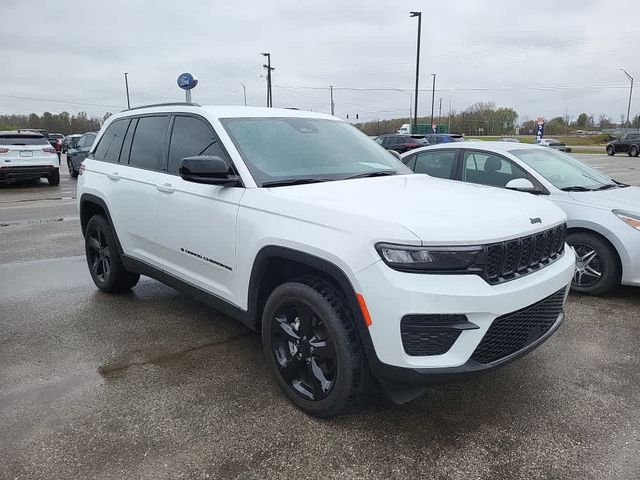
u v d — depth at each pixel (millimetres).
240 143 3744
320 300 2967
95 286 5824
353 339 2904
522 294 2846
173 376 3688
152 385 3559
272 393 3449
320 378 3082
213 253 3715
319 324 3076
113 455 2811
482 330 2699
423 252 2635
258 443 2914
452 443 2914
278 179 3541
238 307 3588
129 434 2994
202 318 4801
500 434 3000
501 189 3859
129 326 4609
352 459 2779
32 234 8859
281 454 2820
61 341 4289
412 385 2891
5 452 2832
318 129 4328
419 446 2887
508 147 6336
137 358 3975
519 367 3834
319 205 3027
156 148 4508
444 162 6707
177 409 3254
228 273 3615
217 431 3025
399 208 2943
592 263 5332
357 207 2951
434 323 2654
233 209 3494
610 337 4375
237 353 4066
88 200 5320
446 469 2701
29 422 3111
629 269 5090
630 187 6105
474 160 6426
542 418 3160
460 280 2662
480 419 3152
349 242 2797
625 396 3420
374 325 2715
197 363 3891
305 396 3174
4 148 15820
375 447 2877
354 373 2914
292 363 3213
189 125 4176
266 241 3207
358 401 3010
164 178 4242
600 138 64188
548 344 4238
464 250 2664
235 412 3223
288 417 3168
